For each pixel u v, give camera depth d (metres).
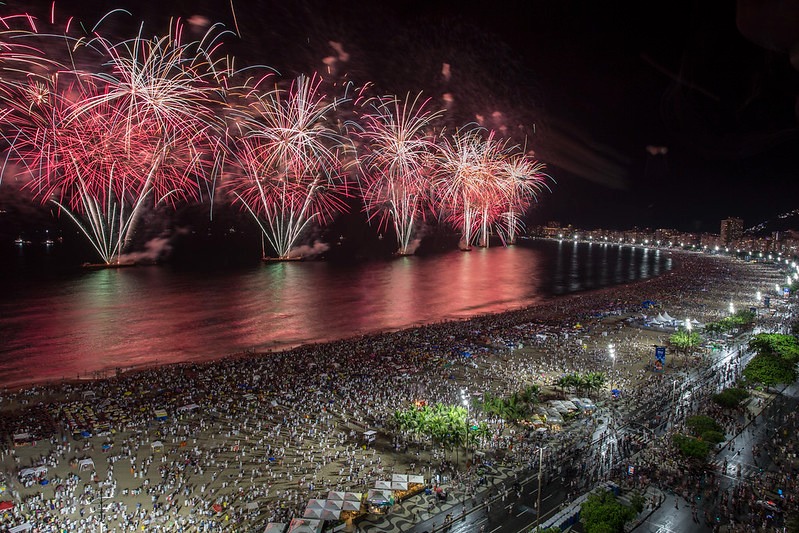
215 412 88.19
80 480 66.50
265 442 78.31
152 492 64.38
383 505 61.88
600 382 95.62
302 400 93.81
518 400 87.69
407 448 77.12
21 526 55.84
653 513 60.03
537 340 137.25
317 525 56.41
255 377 105.62
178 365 116.75
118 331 157.38
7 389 101.00
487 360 120.00
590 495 58.22
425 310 198.12
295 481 67.88
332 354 124.50
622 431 82.00
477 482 67.38
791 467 70.19
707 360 119.56
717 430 75.94
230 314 184.25
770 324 149.75
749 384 98.88
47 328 159.62
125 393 95.94
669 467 70.25
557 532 52.41
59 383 107.75
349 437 80.25
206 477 68.44
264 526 58.47
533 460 72.94
